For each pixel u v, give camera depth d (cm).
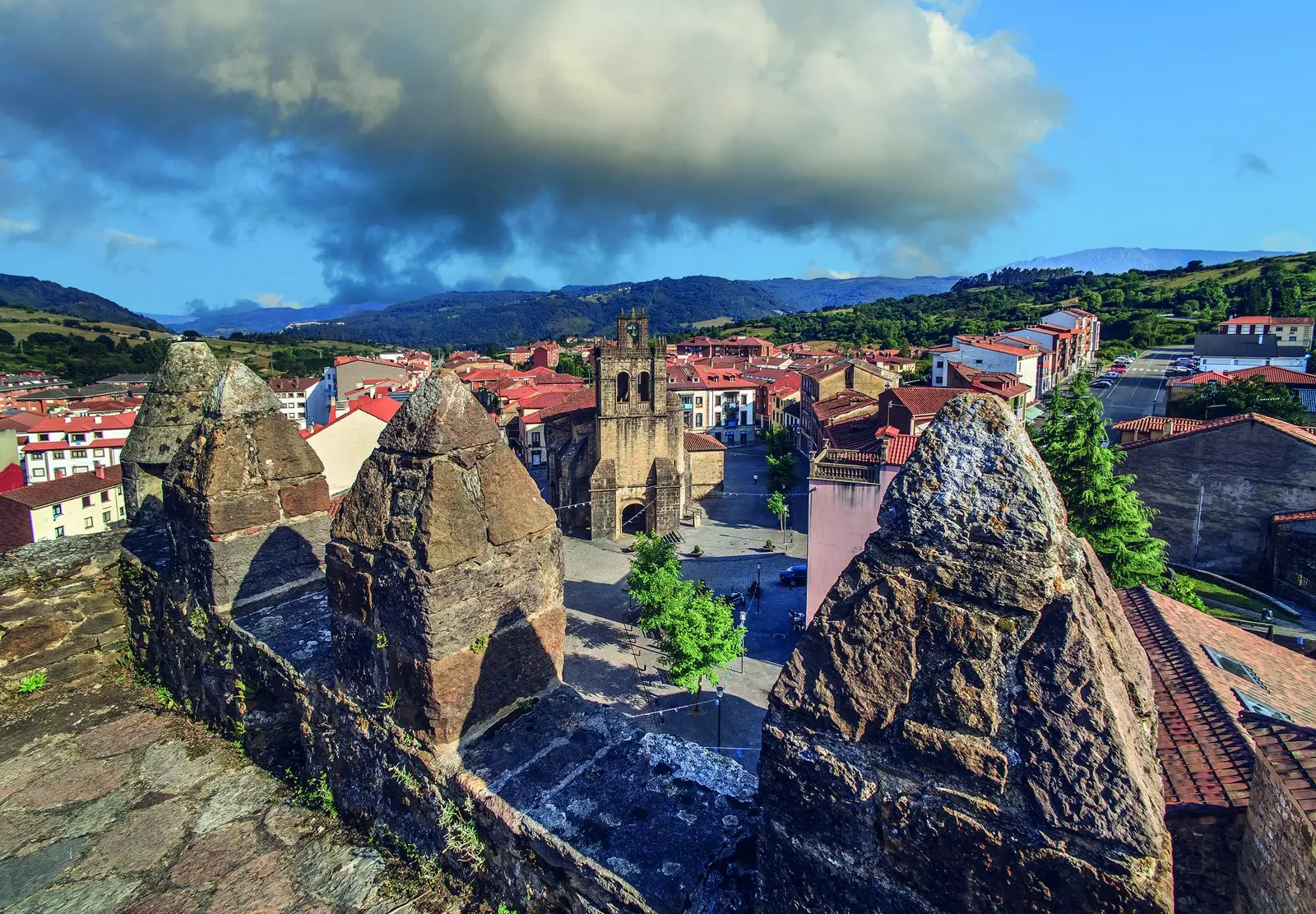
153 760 630
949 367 7519
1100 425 2534
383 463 490
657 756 475
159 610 757
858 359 8762
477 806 438
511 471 514
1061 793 265
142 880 489
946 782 290
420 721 473
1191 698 1015
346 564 501
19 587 756
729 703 2547
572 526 4900
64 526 4056
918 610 309
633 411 4581
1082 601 301
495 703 498
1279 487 3067
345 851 503
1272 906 682
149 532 875
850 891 312
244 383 697
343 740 534
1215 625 1378
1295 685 1205
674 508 4666
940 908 290
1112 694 277
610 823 414
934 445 330
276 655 598
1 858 514
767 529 4859
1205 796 802
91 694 751
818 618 332
